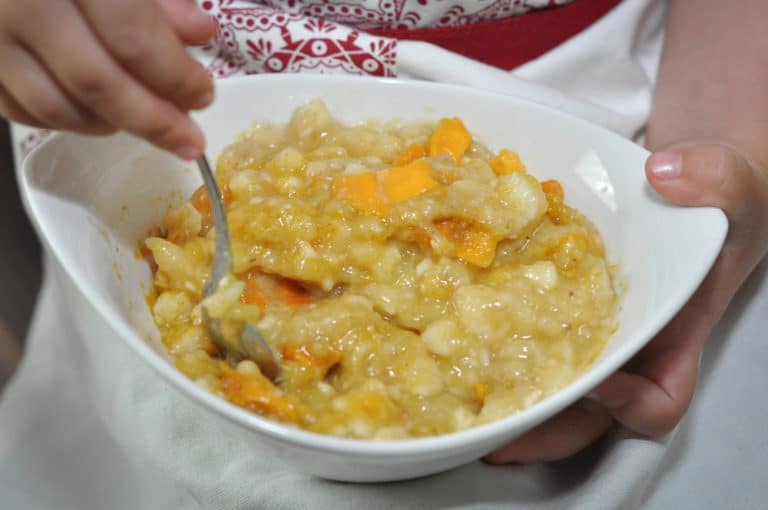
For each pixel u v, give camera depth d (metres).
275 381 0.44
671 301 0.43
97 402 0.56
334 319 0.45
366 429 0.42
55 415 0.71
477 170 0.50
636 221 0.48
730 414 0.57
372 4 0.55
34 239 0.86
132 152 0.48
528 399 0.44
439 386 0.45
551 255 0.48
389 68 0.56
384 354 0.45
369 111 0.53
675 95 0.59
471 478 0.48
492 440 0.40
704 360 0.58
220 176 0.51
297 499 0.47
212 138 0.52
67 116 0.40
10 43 0.38
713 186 0.46
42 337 0.75
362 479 0.45
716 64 0.57
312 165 0.50
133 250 0.48
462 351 0.45
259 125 0.53
